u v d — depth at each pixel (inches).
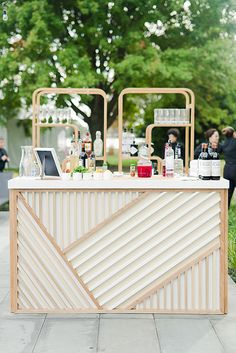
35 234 203.3
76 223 203.2
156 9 607.5
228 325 188.2
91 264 203.9
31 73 574.9
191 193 201.0
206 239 201.8
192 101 239.9
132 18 611.8
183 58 582.6
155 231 202.5
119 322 191.8
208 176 203.5
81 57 587.2
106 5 598.9
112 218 202.1
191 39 619.8
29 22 577.6
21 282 203.9
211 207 201.2
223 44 600.7
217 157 206.4
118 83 584.1
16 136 887.7
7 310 205.3
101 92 247.1
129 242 202.7
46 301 204.5
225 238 200.8
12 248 203.2
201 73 607.8
